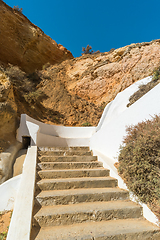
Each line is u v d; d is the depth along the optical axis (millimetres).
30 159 4082
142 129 3174
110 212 2596
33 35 16359
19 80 11617
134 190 2805
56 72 17703
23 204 2449
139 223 2451
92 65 17484
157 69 6910
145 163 2662
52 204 2795
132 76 13203
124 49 15773
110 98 13812
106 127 5215
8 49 14516
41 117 10867
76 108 13477
